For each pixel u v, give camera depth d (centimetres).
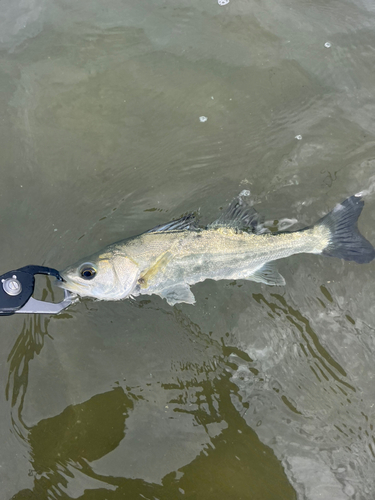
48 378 72
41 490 66
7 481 67
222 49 93
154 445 68
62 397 71
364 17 95
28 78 91
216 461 67
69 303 68
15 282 64
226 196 81
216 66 92
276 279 72
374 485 66
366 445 68
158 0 98
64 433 69
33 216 81
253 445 68
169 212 80
